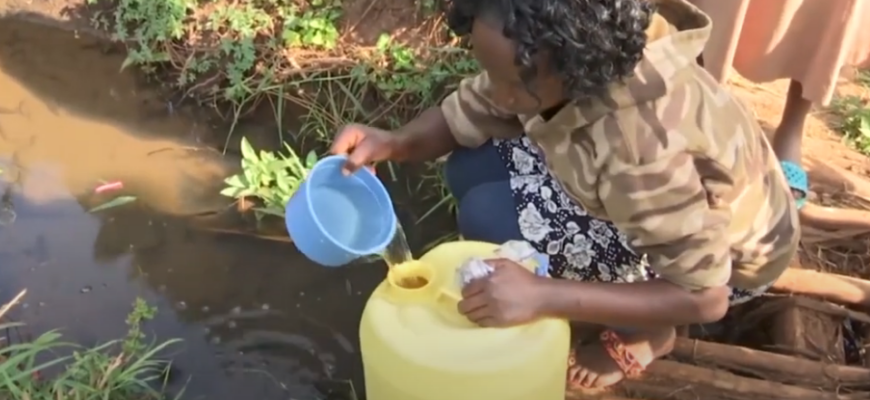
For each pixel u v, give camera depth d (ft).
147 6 10.63
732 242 6.07
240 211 9.05
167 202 9.18
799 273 7.69
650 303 5.74
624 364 6.87
